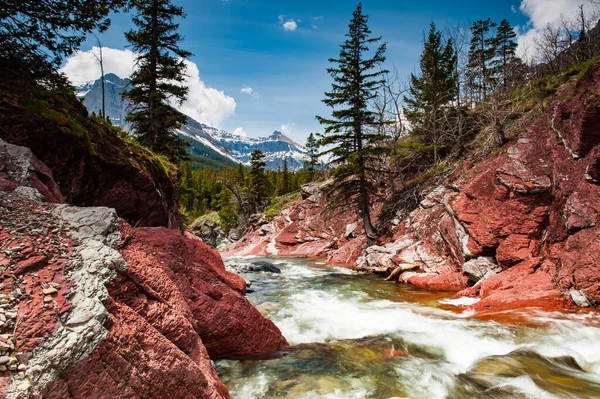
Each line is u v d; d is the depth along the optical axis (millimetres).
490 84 23188
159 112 18625
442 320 8844
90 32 8938
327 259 24922
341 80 21797
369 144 22656
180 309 4691
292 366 6184
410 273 15078
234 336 6176
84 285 3447
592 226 9719
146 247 5199
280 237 34438
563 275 9508
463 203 14695
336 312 10000
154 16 18516
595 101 10547
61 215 4441
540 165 12859
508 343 7098
